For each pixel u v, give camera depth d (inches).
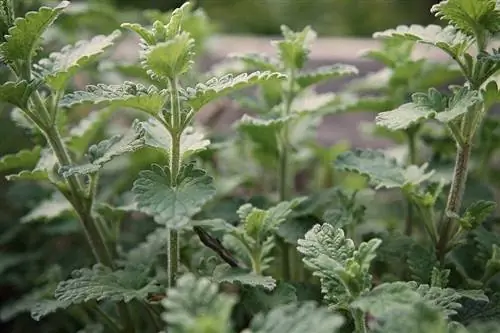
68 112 28.8
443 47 21.7
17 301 27.2
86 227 23.4
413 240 23.4
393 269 24.8
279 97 26.7
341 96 28.6
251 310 21.6
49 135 22.7
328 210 23.6
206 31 30.0
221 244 23.0
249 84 20.9
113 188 27.5
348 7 43.7
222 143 26.4
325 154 29.1
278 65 25.4
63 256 27.7
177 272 21.7
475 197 25.4
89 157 22.4
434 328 18.5
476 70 21.6
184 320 17.6
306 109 25.5
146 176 20.7
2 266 27.4
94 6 30.0
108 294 21.6
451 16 21.4
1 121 28.5
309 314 18.4
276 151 26.2
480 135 26.7
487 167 27.8
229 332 18.1
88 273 22.4
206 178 20.6
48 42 29.1
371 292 19.5
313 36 24.9
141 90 21.0
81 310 26.2
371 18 42.9
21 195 28.2
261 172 29.7
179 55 20.5
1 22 22.1
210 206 26.2
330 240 20.4
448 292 20.2
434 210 24.5
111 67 26.5
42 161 24.1
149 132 22.3
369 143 32.7
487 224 24.7
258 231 22.1
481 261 23.2
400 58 26.3
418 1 41.4
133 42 37.7
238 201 25.1
